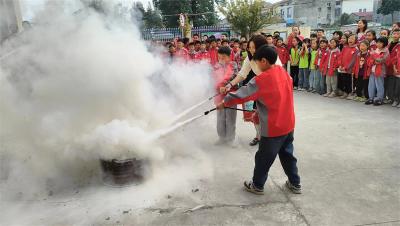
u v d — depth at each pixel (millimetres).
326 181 3670
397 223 2885
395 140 4902
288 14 41000
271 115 3117
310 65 9594
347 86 8344
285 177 3791
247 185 3451
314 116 6461
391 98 7281
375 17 36844
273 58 3131
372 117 6234
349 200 3268
